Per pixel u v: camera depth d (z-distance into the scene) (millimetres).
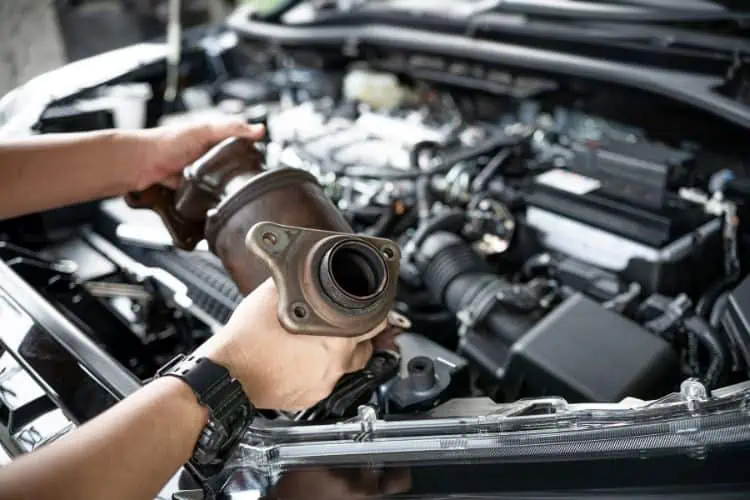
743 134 1350
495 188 1316
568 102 1609
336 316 638
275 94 1943
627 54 1426
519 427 732
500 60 1566
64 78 1493
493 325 1030
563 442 719
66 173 891
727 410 716
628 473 690
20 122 1338
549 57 1499
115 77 1532
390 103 1770
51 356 894
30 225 1444
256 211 791
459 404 839
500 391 992
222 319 1095
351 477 715
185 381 593
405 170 1318
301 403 682
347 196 1359
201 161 902
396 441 734
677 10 1363
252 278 794
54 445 536
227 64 1983
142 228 1315
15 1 2219
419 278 1177
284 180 803
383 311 667
